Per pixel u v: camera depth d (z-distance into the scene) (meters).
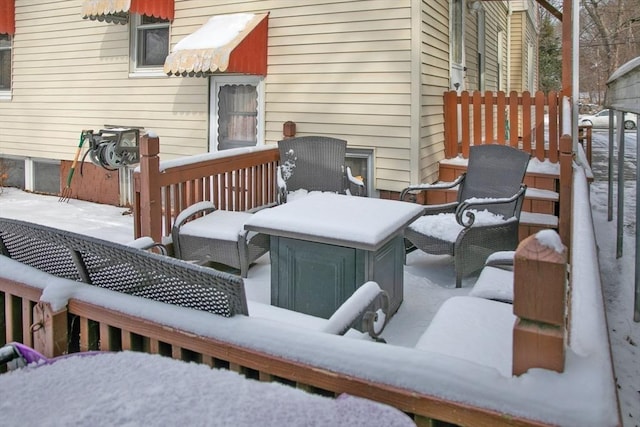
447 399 1.40
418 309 3.95
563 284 1.33
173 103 7.43
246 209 5.81
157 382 1.58
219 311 1.89
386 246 3.62
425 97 6.08
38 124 8.77
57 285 2.18
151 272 1.98
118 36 7.79
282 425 1.34
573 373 1.36
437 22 6.48
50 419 1.41
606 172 12.34
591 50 37.53
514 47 13.88
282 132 6.63
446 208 5.11
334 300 3.47
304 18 6.37
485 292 3.01
